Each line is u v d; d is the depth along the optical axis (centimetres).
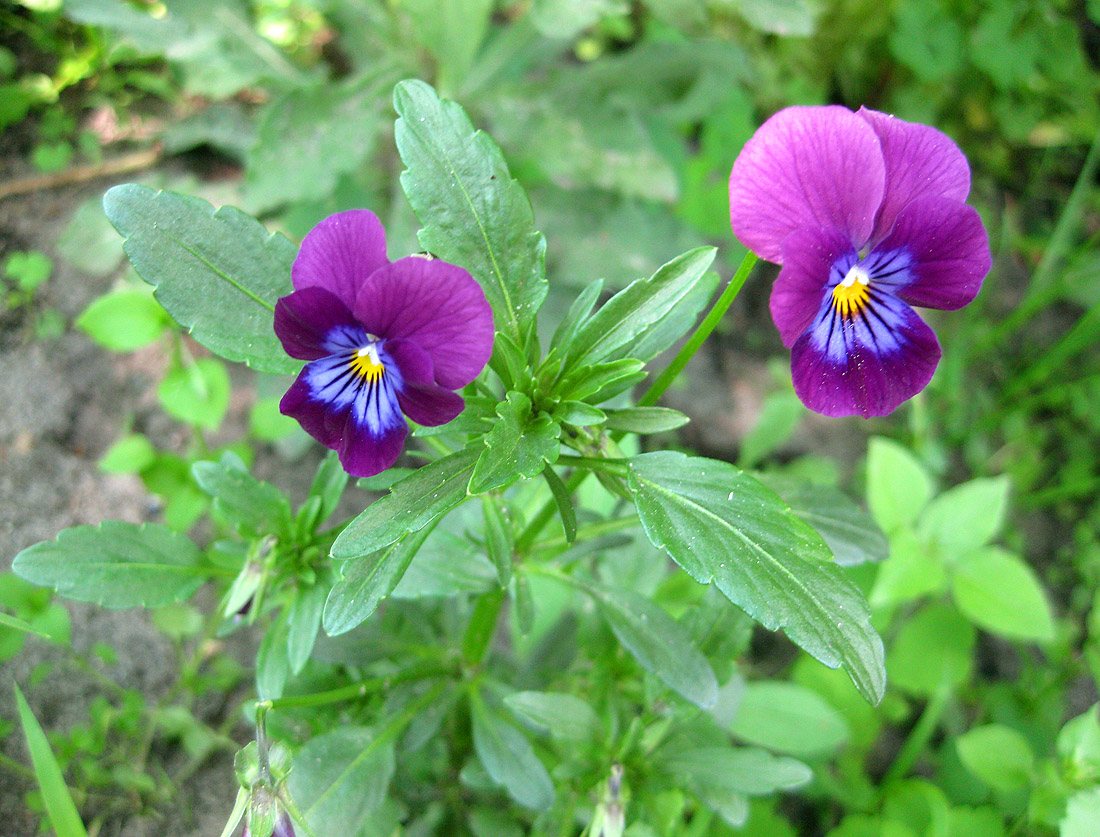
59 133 29
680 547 12
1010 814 24
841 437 32
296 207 29
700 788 17
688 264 13
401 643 19
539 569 17
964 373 34
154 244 14
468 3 27
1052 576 31
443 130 13
